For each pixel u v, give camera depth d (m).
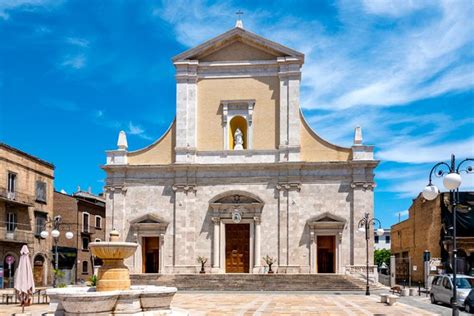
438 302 31.34
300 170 46.31
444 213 48.31
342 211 45.72
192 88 48.31
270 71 47.94
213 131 47.81
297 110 47.03
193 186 46.97
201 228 46.59
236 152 47.09
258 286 40.88
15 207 48.88
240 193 46.50
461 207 48.09
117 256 21.41
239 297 33.78
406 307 27.44
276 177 46.50
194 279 42.56
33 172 52.09
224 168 46.88
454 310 17.16
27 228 50.72
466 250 46.84
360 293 38.19
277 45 47.44
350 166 45.94
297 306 27.41
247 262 46.25
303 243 45.56
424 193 18.45
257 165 46.44
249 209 46.31
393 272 47.28
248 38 47.81
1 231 46.53
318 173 46.25
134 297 18.75
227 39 48.03
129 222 47.28
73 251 57.72
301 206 46.06
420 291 41.09
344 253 45.12
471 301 26.38
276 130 47.31
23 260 26.22
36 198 52.38
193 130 47.75
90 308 18.03
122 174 47.88
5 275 47.16
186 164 46.75
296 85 47.28
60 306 19.55
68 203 58.78
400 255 65.06
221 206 46.31
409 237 60.34
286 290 40.53
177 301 30.47
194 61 48.34
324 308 26.41
